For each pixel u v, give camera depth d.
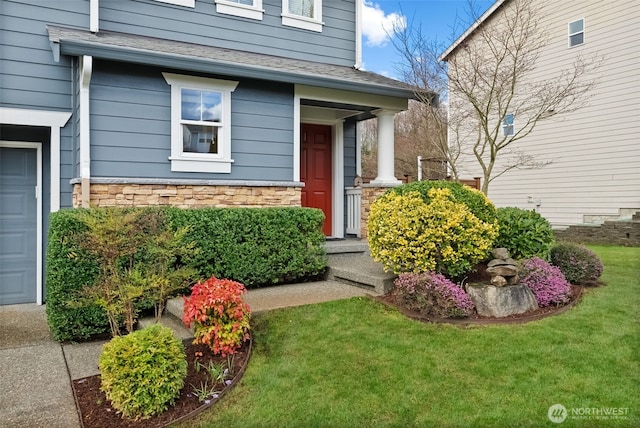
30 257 6.37
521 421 2.77
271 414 2.92
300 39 7.93
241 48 7.34
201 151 6.25
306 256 6.10
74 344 4.38
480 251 4.88
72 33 5.59
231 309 3.73
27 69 5.79
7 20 5.67
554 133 13.28
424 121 11.98
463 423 2.77
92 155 5.46
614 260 7.59
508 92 9.50
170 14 6.77
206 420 2.89
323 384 3.25
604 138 12.23
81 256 4.38
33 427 2.83
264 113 6.69
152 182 5.75
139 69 5.77
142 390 2.89
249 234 5.65
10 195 6.28
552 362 3.47
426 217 4.88
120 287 3.65
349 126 8.81
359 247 7.11
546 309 4.68
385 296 5.12
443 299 4.39
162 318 4.72
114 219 3.68
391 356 3.63
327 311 4.64
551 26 13.34
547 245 5.78
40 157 6.34
